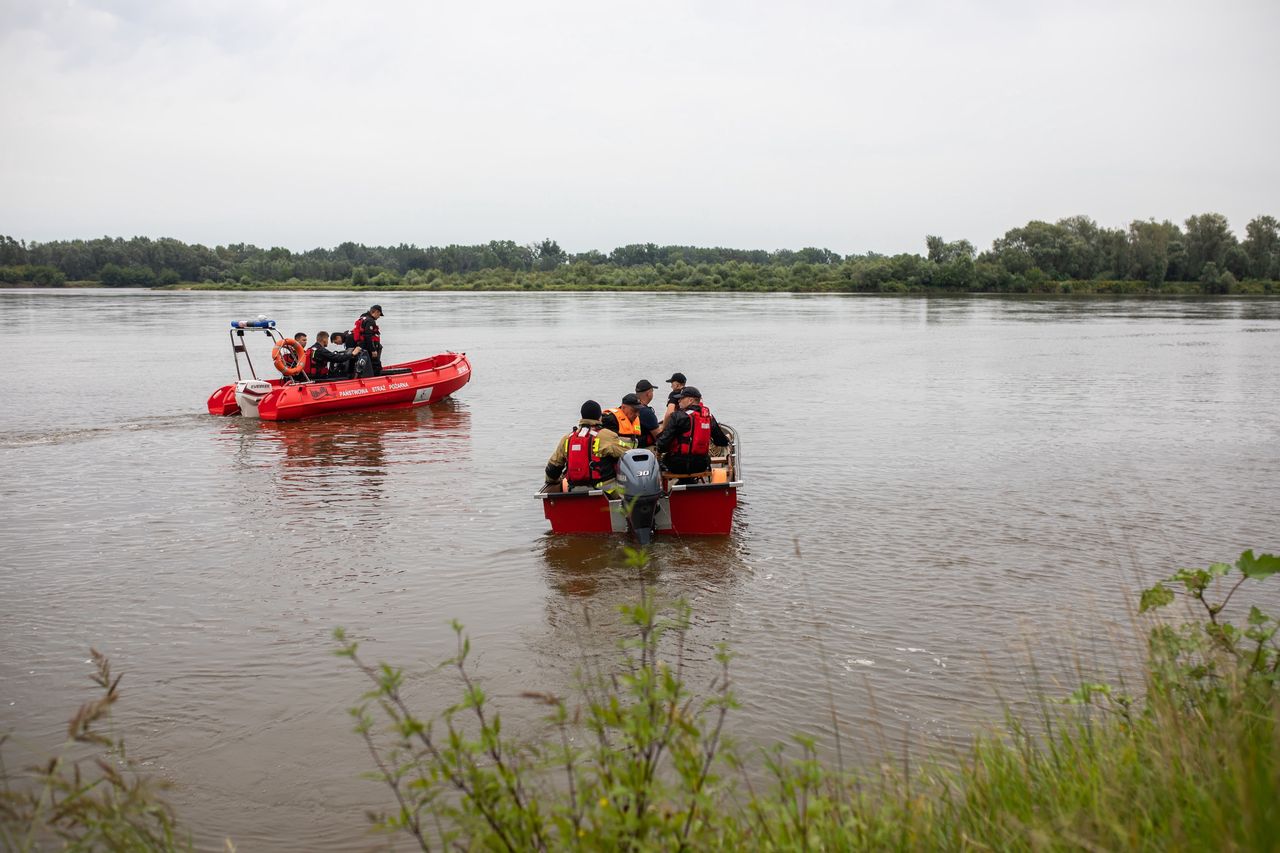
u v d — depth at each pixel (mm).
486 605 8312
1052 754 4309
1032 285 100062
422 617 8047
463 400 21500
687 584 8742
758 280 114562
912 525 10609
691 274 122500
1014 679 6625
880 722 6016
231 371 27625
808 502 11703
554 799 4383
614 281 120312
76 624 7973
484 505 11773
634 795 3105
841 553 9602
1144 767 3646
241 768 5707
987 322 51906
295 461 14648
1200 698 4289
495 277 132375
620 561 9461
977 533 10266
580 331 44969
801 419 18375
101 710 3473
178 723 6262
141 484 13086
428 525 10867
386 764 5734
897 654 7094
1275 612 7707
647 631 3781
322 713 6375
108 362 30234
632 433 11023
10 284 142625
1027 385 23812
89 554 9875
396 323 51438
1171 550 9586
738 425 17656
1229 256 101375
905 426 17484
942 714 6117
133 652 7398
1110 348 34875
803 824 3551
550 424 18094
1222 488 12250
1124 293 98062
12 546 10188
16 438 16641
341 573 9211
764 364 29344
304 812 5254
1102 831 3115
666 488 10016
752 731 5914
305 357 20000
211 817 5203
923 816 3641
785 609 8055
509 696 6527
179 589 8805
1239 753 3266
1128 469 13469
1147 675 5039
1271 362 29406
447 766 3328
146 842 3838
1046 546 9781
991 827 3521
